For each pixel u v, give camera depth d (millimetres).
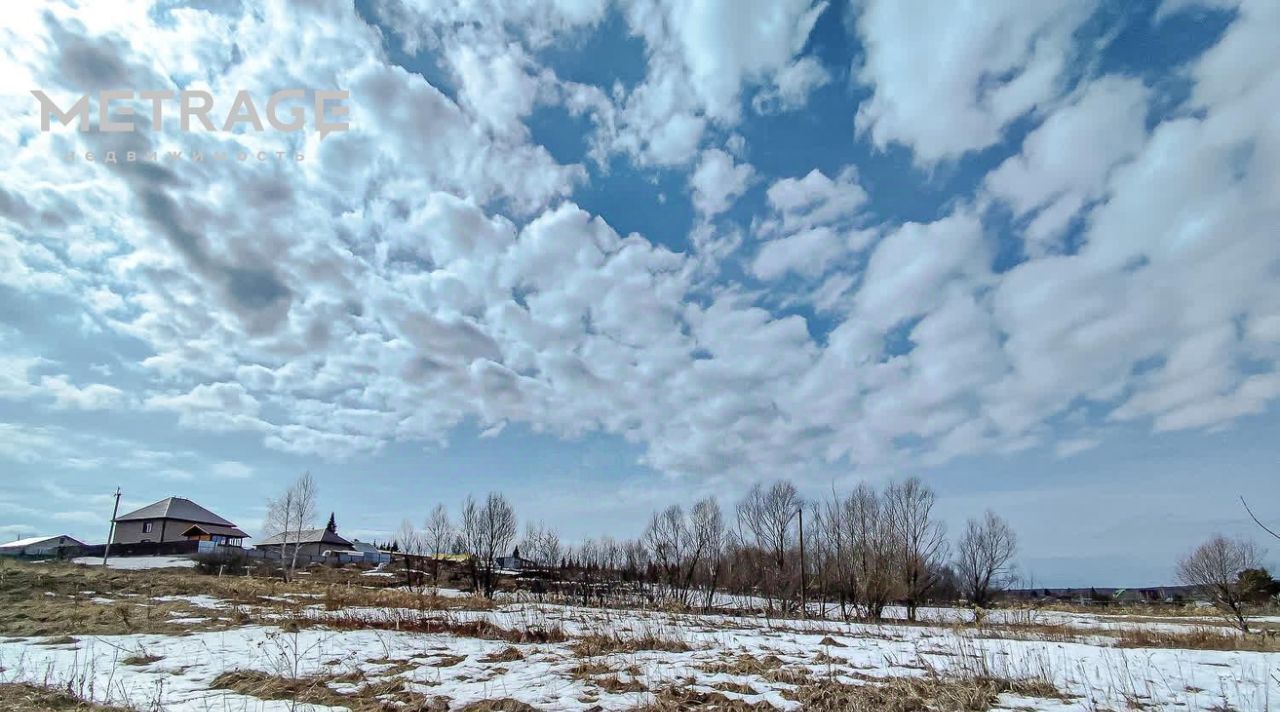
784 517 41656
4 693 9000
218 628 16266
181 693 9633
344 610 21000
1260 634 21875
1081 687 11109
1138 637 20375
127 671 11117
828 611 40469
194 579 31594
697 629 21578
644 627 19125
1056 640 20672
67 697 8922
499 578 45531
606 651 14734
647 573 42656
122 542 70125
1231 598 30000
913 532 37125
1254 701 9977
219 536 74000
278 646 13414
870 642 19375
